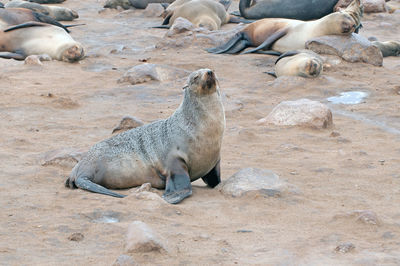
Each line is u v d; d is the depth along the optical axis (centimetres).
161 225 1692
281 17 6378
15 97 3522
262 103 3519
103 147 2139
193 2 6284
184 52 5072
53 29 4928
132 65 4581
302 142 2739
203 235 1597
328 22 4728
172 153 2031
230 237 1606
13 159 2398
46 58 4675
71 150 2402
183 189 1975
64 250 1491
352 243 1536
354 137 2836
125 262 1349
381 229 1667
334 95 3684
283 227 1697
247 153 2559
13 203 1873
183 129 2030
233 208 1862
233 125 3044
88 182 2036
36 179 2158
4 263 1400
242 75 4281
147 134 2114
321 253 1488
